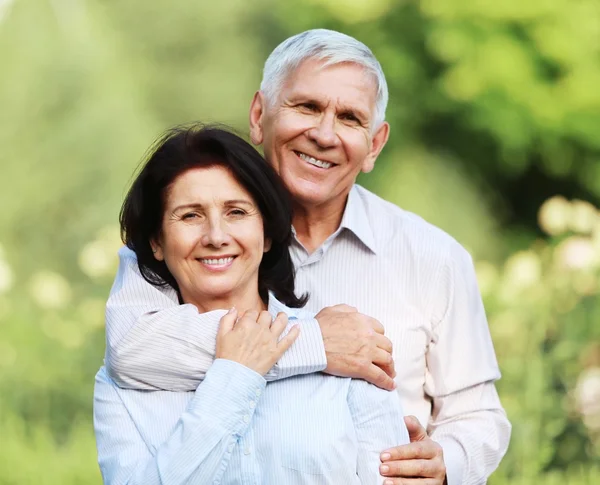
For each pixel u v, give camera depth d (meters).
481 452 3.69
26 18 12.50
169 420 3.10
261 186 3.17
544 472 6.38
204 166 3.13
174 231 3.14
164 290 3.31
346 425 3.09
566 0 11.71
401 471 3.15
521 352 6.59
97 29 12.66
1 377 7.23
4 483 6.28
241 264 3.16
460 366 3.72
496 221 12.59
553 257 7.38
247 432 3.05
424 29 11.92
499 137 11.81
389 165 12.10
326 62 3.56
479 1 11.61
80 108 12.32
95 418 3.22
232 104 12.69
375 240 3.72
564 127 11.82
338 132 3.57
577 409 6.45
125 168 12.15
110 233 7.82
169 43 12.80
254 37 12.88
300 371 3.12
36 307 7.91
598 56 11.81
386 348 3.21
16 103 12.28
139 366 3.11
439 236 3.77
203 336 3.11
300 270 3.71
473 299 3.77
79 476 6.28
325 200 3.60
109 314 3.24
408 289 3.69
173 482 2.94
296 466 3.02
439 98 11.92
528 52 11.77
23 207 12.10
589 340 6.70
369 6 11.96
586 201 12.70
